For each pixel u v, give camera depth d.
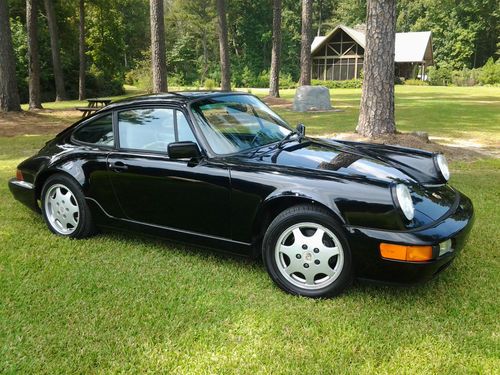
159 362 2.55
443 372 2.43
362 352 2.61
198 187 3.53
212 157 3.57
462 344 2.66
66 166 4.26
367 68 9.45
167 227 3.85
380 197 2.92
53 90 36.56
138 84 46.31
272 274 3.32
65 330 2.87
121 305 3.16
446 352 2.59
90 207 4.23
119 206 4.05
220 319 2.97
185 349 2.67
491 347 2.63
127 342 2.74
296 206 3.21
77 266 3.79
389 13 8.98
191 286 3.43
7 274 3.64
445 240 2.91
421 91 35.00
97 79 39.16
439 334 2.76
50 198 4.50
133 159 3.88
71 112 20.39
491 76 49.78
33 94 21.92
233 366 2.51
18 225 4.79
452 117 15.77
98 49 41.75
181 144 3.42
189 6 62.81
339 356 2.57
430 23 69.94
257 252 3.55
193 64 63.19
